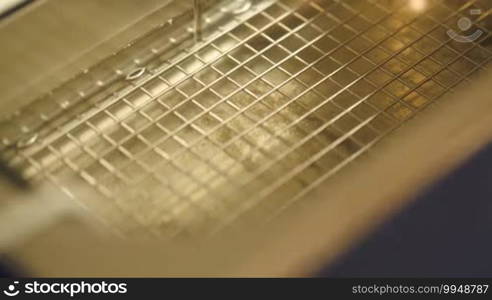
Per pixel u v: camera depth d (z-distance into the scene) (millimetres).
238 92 1445
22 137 1370
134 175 1333
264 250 970
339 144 1361
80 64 1373
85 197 1301
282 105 1428
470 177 1056
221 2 1548
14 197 1157
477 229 1109
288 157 1349
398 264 1046
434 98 1423
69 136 1387
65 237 1065
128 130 1397
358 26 1532
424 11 1542
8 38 1236
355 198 1004
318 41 1517
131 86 1452
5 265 1027
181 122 1409
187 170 1339
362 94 1435
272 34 1529
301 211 1020
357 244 986
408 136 1057
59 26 1288
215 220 1265
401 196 1010
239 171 1333
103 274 1011
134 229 1255
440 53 1486
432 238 1067
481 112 1071
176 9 1448
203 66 1482
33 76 1319
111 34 1379
